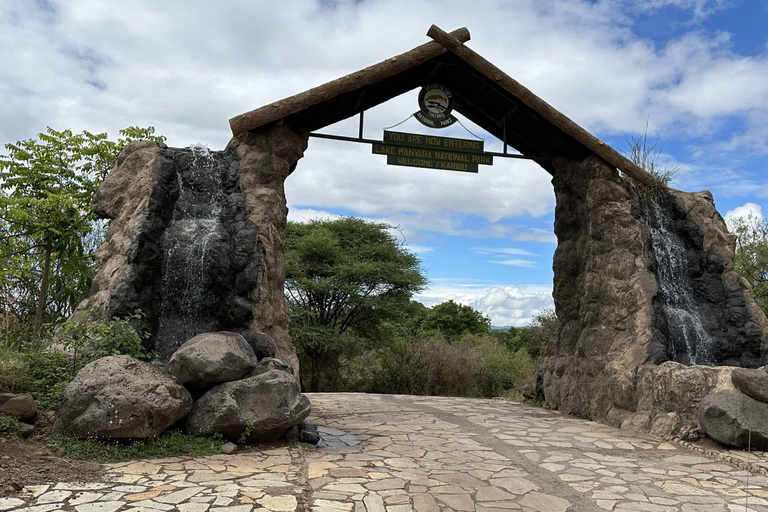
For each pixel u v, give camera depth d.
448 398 14.29
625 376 10.11
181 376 7.05
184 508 4.66
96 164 15.99
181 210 9.61
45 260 13.86
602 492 6.08
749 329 10.66
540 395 13.24
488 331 38.78
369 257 27.94
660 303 10.77
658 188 11.90
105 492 4.95
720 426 7.87
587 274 11.72
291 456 6.65
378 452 7.43
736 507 5.59
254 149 10.04
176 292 8.92
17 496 4.70
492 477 6.50
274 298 9.27
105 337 7.38
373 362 27.78
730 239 11.53
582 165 12.23
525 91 11.13
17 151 14.71
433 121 11.88
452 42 10.66
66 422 6.14
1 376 6.71
